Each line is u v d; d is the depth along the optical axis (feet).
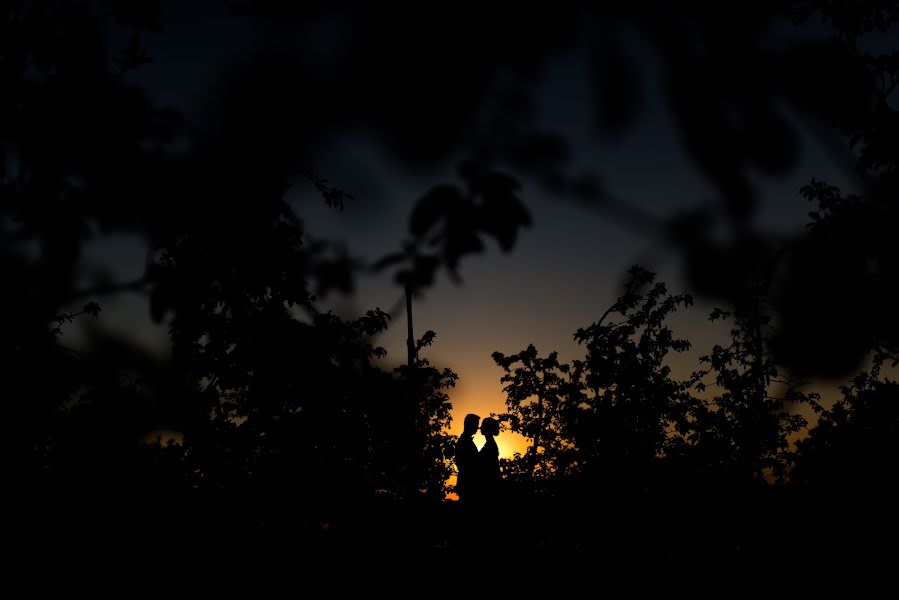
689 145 2.01
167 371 4.53
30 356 4.86
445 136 1.98
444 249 2.47
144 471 9.80
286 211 2.96
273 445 18.57
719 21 2.07
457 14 1.97
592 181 2.07
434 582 23.13
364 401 9.68
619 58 2.01
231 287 3.81
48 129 3.40
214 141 2.27
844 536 26.50
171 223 3.33
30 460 7.07
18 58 3.57
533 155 2.03
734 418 31.14
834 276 2.70
